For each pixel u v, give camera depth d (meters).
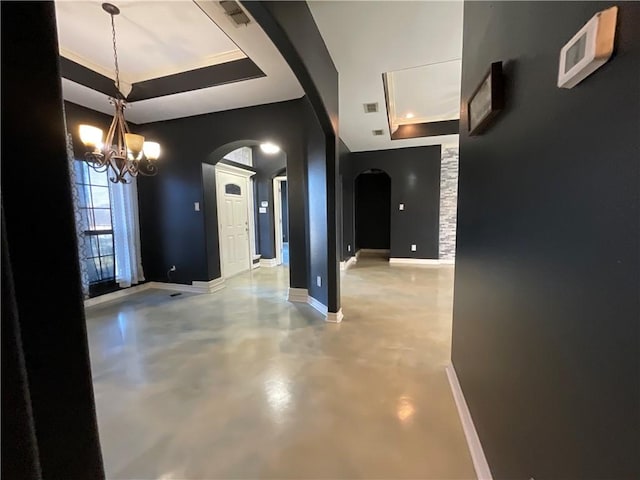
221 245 5.52
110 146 2.91
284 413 1.84
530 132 0.93
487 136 1.40
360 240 8.79
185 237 4.68
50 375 0.45
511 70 1.09
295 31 1.92
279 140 3.98
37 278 0.43
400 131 5.68
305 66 2.10
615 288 0.56
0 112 0.38
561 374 0.75
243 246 6.22
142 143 3.00
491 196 1.33
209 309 3.80
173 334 3.03
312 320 3.37
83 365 0.49
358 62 2.83
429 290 4.59
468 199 1.77
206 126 4.34
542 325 0.85
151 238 4.86
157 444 1.61
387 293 4.45
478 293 1.54
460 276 1.98
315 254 3.72
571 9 0.69
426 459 1.50
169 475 1.42
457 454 1.52
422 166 6.55
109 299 4.22
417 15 2.18
